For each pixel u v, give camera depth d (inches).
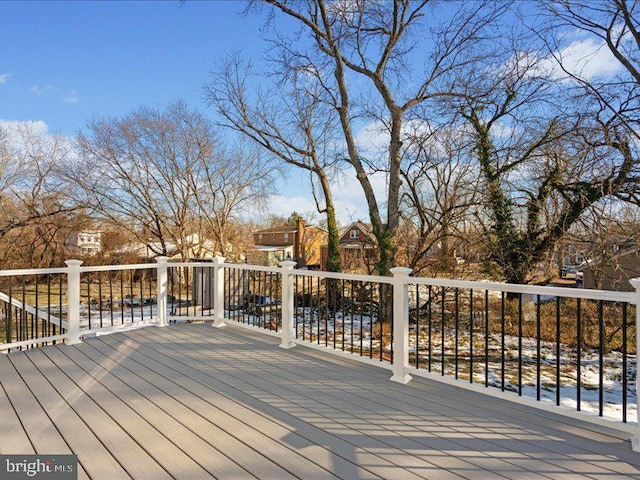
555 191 301.1
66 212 664.4
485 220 357.4
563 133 286.8
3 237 637.3
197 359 153.5
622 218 259.0
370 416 102.3
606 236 253.3
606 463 80.7
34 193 648.4
